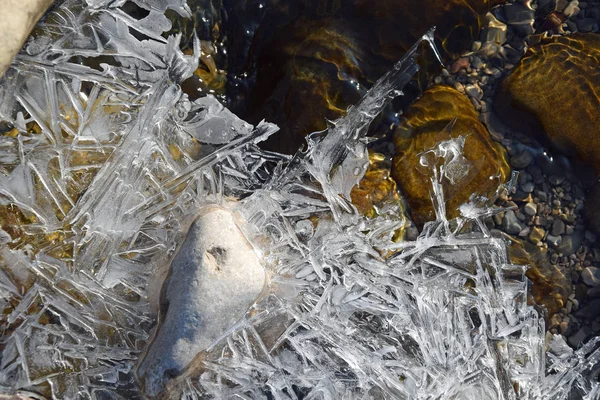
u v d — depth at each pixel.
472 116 1.80
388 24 1.78
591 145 1.78
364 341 1.72
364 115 1.76
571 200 1.79
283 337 1.70
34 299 1.66
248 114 1.78
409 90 1.80
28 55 1.70
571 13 1.82
